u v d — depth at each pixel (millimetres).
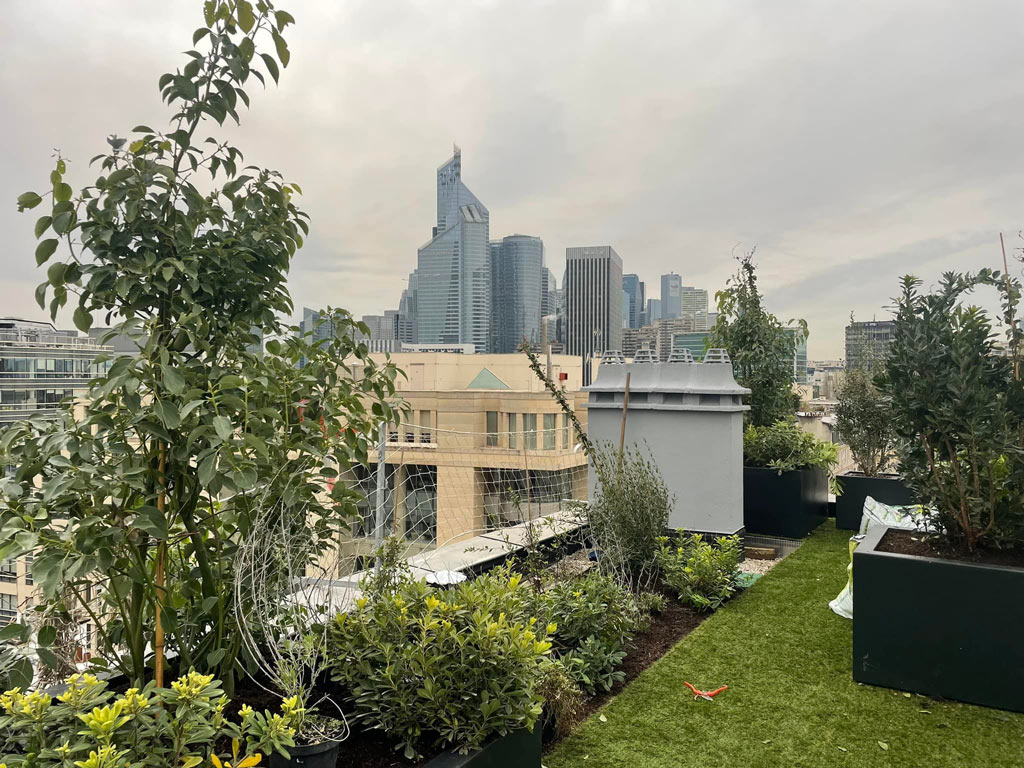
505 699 2148
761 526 7469
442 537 5746
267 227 2283
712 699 3418
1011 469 3518
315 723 2025
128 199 1973
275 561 2271
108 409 1922
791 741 2992
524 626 2660
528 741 2301
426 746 2174
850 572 4848
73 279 1951
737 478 6398
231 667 2262
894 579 3523
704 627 4492
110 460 2041
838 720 3189
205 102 2158
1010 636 3268
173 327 2057
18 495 1778
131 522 1843
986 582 3316
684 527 6438
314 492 2369
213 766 1665
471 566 4805
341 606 2713
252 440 1864
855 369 8867
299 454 2230
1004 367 3746
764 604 4980
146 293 2020
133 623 2104
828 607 4887
